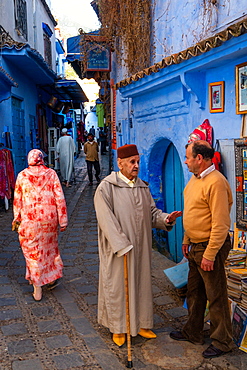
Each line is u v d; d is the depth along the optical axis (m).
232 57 3.64
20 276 4.79
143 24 6.27
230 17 3.79
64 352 3.07
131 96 6.62
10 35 10.87
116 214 3.13
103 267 3.19
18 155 11.02
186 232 3.09
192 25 4.64
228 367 2.87
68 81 14.11
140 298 3.21
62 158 12.34
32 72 11.84
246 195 3.59
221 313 2.97
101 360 2.96
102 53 9.04
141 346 3.18
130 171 3.17
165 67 4.67
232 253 3.52
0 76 8.44
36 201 4.07
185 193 3.10
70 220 7.91
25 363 2.90
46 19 16.66
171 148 6.23
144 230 3.21
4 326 3.49
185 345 3.19
